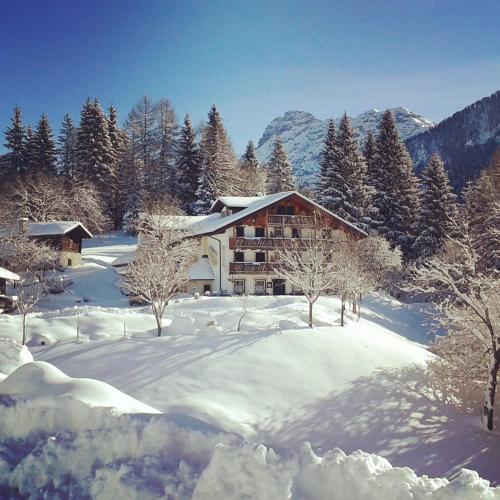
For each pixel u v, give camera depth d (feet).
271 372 52.90
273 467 18.84
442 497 16.99
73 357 57.67
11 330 68.33
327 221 138.10
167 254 97.14
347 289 96.48
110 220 212.84
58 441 22.95
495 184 168.86
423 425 45.96
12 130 215.72
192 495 19.26
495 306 52.13
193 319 70.85
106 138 214.90
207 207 195.11
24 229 140.87
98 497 20.27
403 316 119.75
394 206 184.75
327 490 18.67
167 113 240.32
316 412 46.19
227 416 42.98
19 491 21.85
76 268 149.28
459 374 54.85
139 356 56.29
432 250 167.43
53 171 216.74
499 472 38.55
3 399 26.61
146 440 22.13
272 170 235.81
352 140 189.47
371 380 54.24
